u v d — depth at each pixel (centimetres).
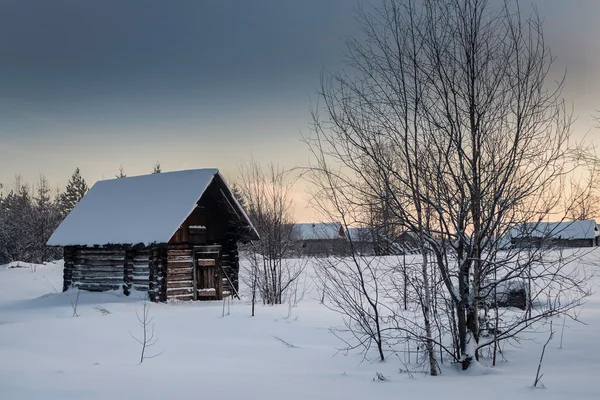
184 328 1364
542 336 1109
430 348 823
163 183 2369
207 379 775
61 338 1199
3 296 2642
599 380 726
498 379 760
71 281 2356
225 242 2439
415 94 851
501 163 848
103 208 2419
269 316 1548
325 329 1324
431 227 903
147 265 2164
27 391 686
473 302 851
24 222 5384
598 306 1520
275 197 2288
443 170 855
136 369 867
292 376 802
